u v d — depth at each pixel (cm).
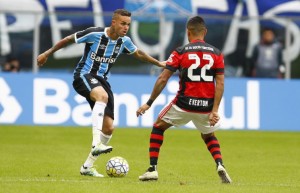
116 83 6712
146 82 6762
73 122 6631
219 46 7206
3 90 6550
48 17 6875
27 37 6950
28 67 6962
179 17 7012
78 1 7494
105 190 3209
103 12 7462
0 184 3381
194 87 3481
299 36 7244
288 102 6981
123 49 3922
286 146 6012
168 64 3488
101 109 3734
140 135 6303
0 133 6166
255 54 7206
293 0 7894
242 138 6384
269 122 6919
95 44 3838
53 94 6612
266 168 4603
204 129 3572
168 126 3569
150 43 7031
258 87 6938
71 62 7019
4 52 6938
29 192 3145
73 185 3362
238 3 7794
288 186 3597
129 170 4253
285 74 7206
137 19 7025
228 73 7206
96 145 3659
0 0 7369
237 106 6862
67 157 4944
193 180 3822
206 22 7175
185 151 5528
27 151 5266
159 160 4903
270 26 7231
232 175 4184
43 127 6506
